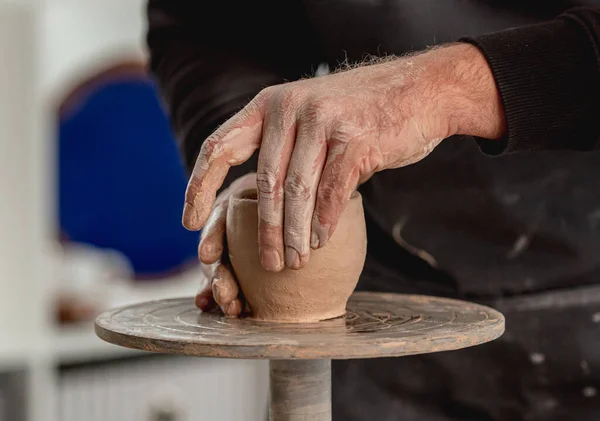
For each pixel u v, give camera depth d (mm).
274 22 1342
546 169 1205
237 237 910
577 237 1212
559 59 838
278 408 846
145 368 2859
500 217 1219
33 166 2484
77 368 2725
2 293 2543
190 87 1282
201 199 812
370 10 1249
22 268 2537
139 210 3107
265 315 911
